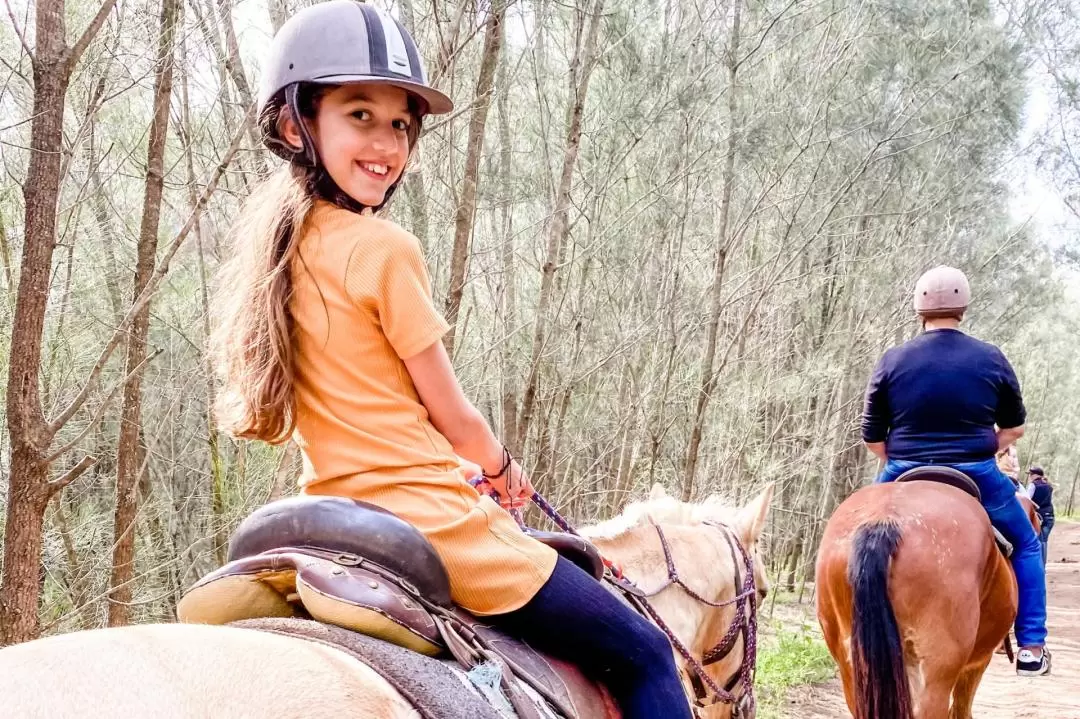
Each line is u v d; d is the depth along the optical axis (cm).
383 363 176
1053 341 4597
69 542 741
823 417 1527
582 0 762
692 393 1176
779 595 1557
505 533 183
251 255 183
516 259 991
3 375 644
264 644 136
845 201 1248
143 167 685
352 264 174
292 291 178
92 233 777
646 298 1148
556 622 186
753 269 1184
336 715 125
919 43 1218
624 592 245
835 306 1512
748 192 1205
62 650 122
